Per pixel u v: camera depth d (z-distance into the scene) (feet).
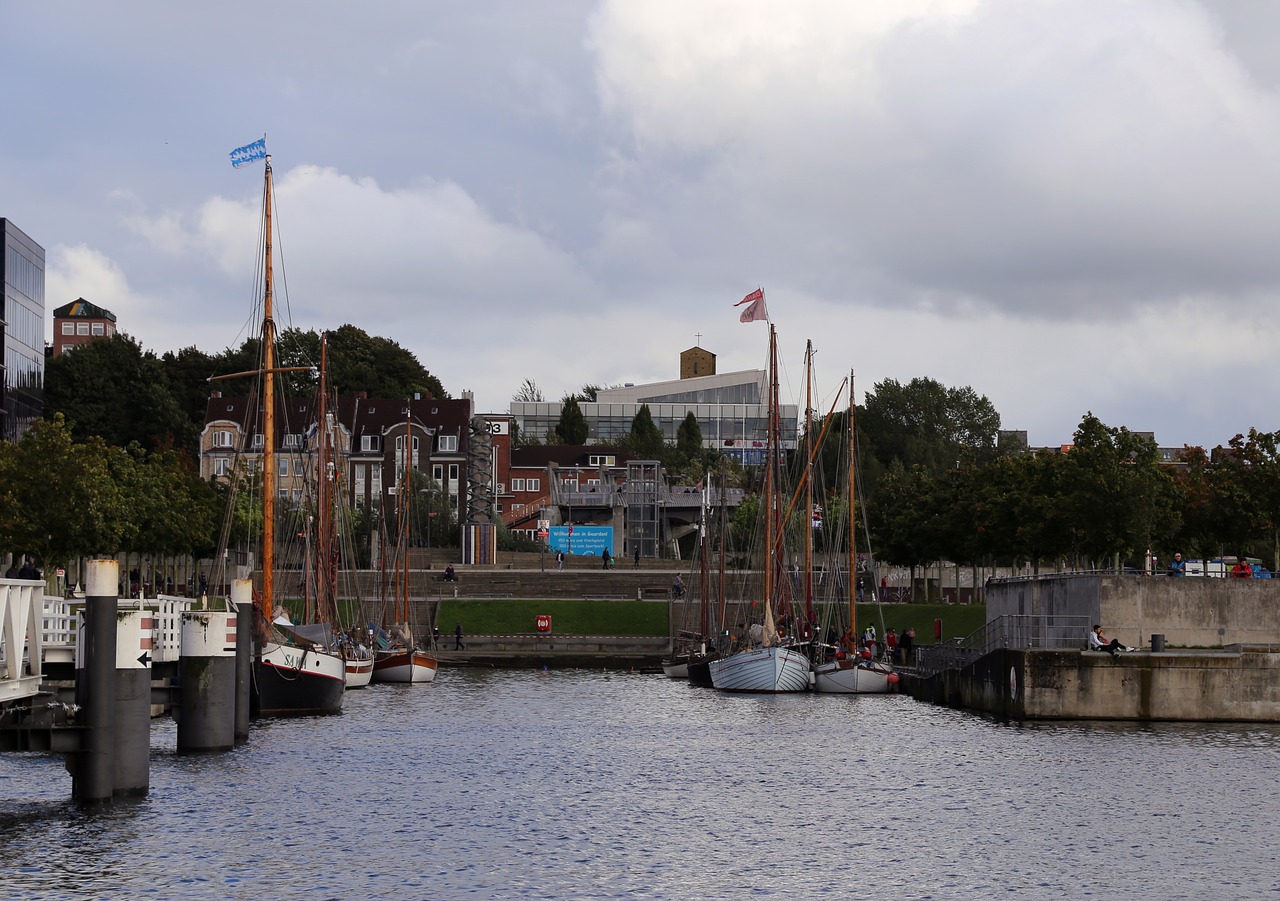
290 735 237.86
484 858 142.82
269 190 288.71
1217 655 258.57
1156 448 355.15
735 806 173.68
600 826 160.15
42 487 307.17
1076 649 262.06
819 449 412.77
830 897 129.70
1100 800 177.68
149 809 160.35
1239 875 138.92
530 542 642.63
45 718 161.89
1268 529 343.87
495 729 253.65
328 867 137.49
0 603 134.31
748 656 343.67
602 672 416.26
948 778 195.62
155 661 204.54
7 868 133.80
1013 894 131.64
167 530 394.52
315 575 396.78
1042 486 372.79
